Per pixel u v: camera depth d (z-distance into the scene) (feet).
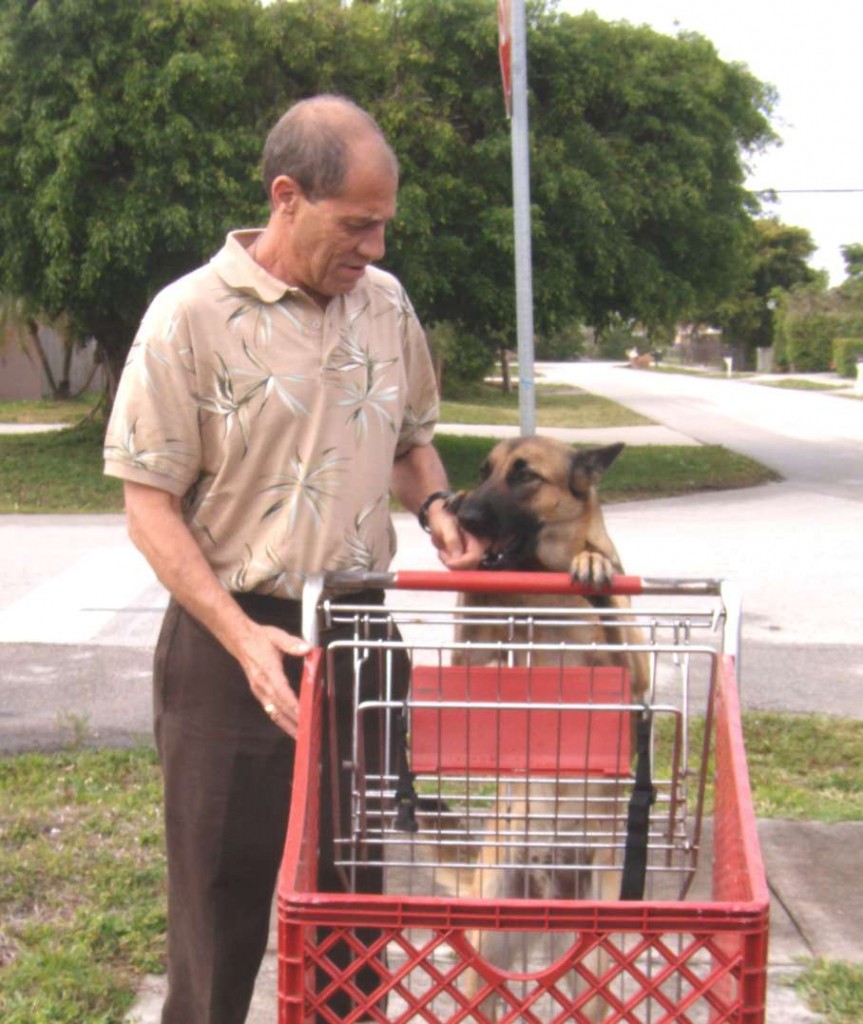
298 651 9.07
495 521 14.32
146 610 31.48
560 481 14.61
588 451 14.84
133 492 9.60
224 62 49.21
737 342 222.07
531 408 33.09
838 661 26.61
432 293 51.98
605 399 127.24
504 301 53.42
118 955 13.66
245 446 9.64
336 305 9.89
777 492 55.67
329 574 9.50
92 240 48.24
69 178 47.91
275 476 9.74
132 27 49.19
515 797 10.69
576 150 55.11
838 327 189.26
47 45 49.57
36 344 100.89
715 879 8.24
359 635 10.34
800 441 79.10
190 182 48.39
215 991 10.13
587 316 58.18
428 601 31.53
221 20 51.03
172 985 10.30
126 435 9.47
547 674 9.46
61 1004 12.39
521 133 32.53
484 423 93.66
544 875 11.12
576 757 9.43
